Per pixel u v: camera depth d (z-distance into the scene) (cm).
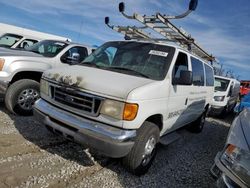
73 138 367
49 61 619
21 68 565
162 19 526
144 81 396
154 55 459
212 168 301
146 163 408
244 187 257
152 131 399
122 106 346
